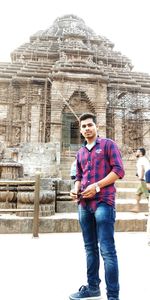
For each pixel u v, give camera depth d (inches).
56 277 173.0
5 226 315.6
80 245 258.7
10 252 230.5
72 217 335.6
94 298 139.1
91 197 136.0
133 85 1236.5
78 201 144.5
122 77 1267.2
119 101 1235.2
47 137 1136.8
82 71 1140.5
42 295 145.0
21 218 320.2
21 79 1139.3
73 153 1013.2
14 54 1395.2
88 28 1612.9
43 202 345.4
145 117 1224.8
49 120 1149.1
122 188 528.7
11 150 634.8
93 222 143.8
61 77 1115.3
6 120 1145.4
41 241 274.4
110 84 1213.7
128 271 186.2
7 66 1211.2
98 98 1141.7
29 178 362.0
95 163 140.6
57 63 1184.2
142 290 153.3
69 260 209.9
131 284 162.4
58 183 407.2
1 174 402.0
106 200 133.7
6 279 168.1
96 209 134.3
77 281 166.6
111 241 129.8
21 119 1159.0
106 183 133.2
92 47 1475.1
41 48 1364.4
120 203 406.3
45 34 1521.9
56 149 676.7
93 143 145.3
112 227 132.3
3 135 1138.7
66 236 300.7
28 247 248.7
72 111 1030.4
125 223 337.1
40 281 165.6
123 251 239.3
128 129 1215.6
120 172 134.6
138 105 1229.1
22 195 338.3
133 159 842.8
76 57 1296.8
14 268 189.2
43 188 365.1
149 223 265.7
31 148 645.3
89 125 145.9
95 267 142.8
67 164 750.5
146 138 1204.5
